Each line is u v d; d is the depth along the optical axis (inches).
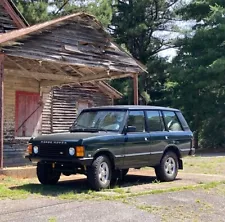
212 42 1175.6
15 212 281.4
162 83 1569.9
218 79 1120.8
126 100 1473.9
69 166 363.6
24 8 1033.5
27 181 423.2
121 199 326.3
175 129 450.0
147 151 407.2
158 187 389.7
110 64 578.2
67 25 534.6
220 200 348.2
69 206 300.2
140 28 1462.8
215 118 1195.3
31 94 700.0
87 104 884.0
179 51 1269.7
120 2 1528.1
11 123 663.1
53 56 516.4
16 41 478.3
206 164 660.1
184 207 314.3
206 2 1240.2
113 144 370.9
